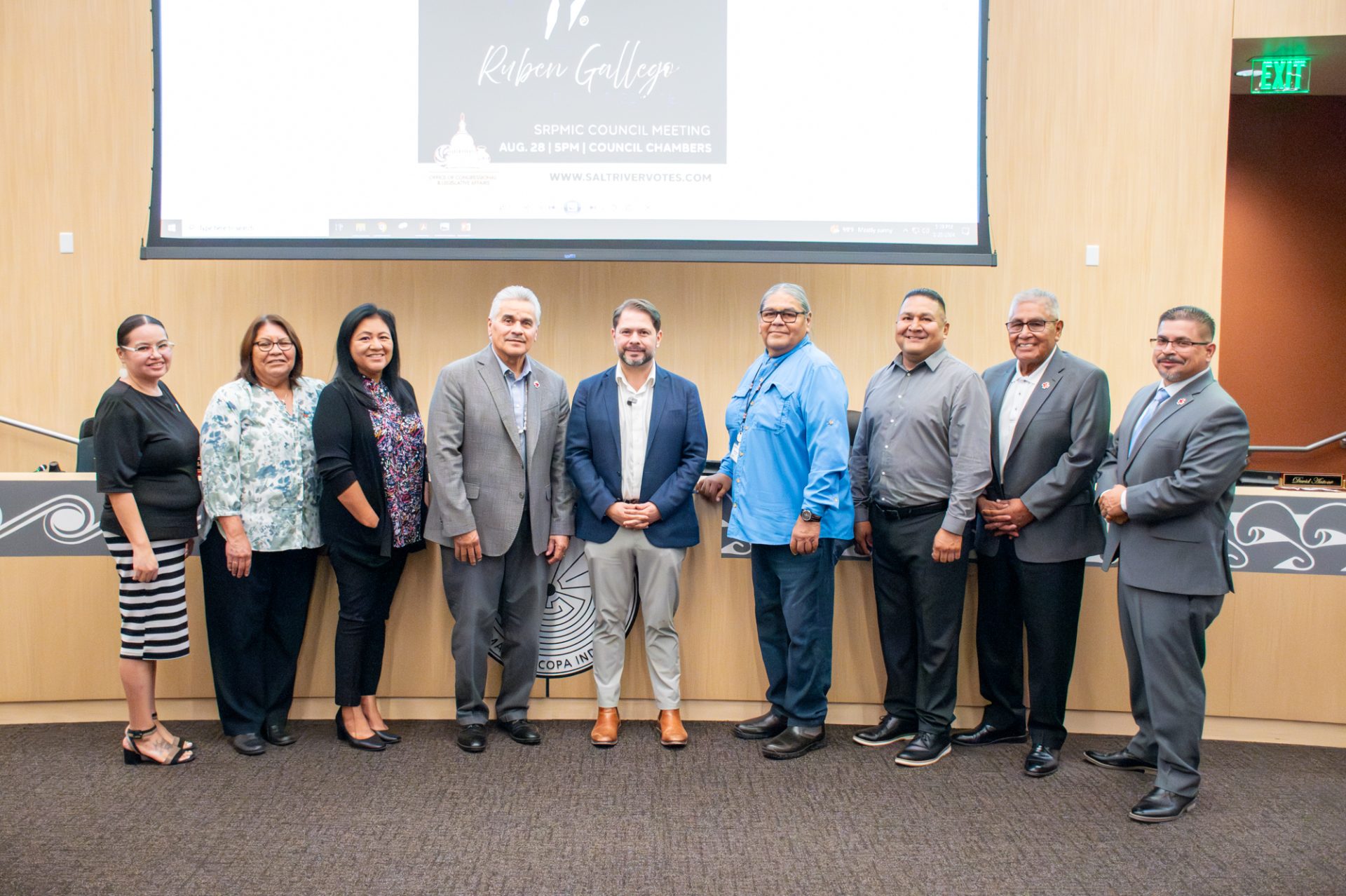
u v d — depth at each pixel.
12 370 3.43
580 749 2.55
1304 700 2.70
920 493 2.47
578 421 2.61
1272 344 4.56
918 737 2.51
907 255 3.21
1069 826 2.09
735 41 3.19
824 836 2.02
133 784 2.29
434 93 3.18
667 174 3.21
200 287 3.42
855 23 3.20
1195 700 2.17
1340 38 3.28
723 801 2.21
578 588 2.79
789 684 2.54
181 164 3.19
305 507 2.57
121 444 2.31
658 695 2.61
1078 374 2.44
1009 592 2.60
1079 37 3.38
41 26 3.37
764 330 2.56
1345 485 2.96
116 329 3.42
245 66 3.18
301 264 3.42
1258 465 4.56
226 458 2.43
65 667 2.77
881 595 2.65
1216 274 3.37
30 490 2.75
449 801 2.19
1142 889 1.80
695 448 2.59
